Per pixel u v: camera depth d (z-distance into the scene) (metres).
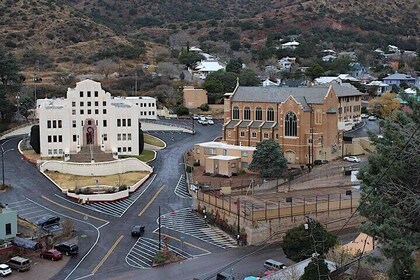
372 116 190.00
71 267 85.50
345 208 107.31
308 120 137.88
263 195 115.75
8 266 82.94
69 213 109.25
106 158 142.75
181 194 122.56
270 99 145.62
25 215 106.12
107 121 148.12
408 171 60.25
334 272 65.94
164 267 86.56
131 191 122.69
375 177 61.06
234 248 95.62
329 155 139.12
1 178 127.12
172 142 166.25
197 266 86.94
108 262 87.88
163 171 138.12
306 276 63.50
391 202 60.31
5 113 174.62
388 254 56.47
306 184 122.50
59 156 145.38
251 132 146.12
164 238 97.81
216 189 117.62
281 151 130.00
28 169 135.38
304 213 103.19
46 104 153.75
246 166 134.75
